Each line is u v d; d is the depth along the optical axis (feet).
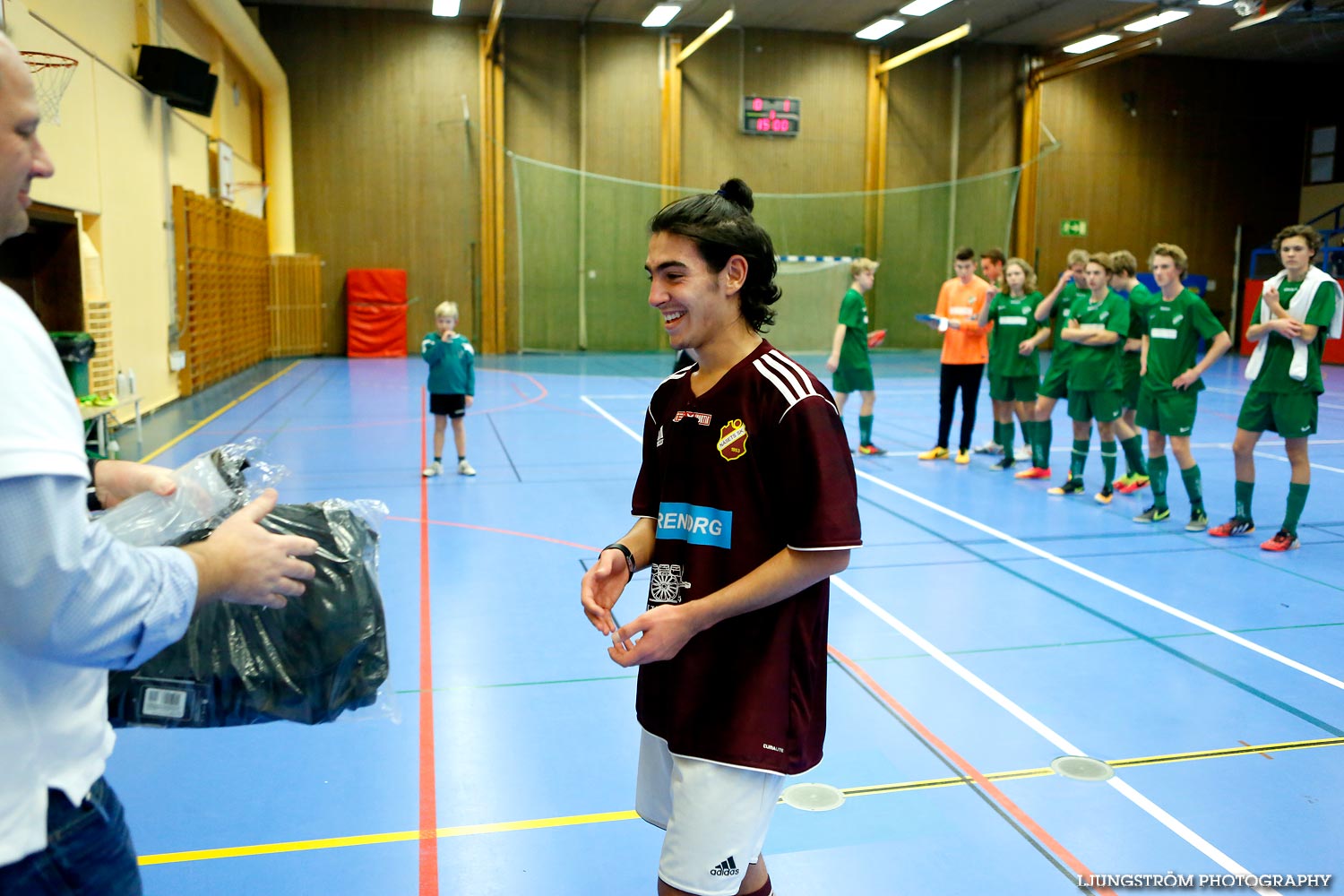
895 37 68.44
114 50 33.24
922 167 70.08
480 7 59.62
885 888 8.19
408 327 63.31
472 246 63.52
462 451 25.52
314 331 61.98
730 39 65.87
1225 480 25.82
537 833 8.96
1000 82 70.28
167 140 39.29
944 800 9.62
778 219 68.33
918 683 12.47
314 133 60.70
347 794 9.65
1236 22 61.11
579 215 65.16
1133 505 23.00
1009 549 18.98
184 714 4.77
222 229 47.57
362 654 4.95
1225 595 16.19
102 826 3.90
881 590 16.30
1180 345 20.24
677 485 5.85
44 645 3.33
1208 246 74.28
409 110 61.62
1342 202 71.97
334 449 28.96
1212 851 8.75
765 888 6.32
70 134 28.14
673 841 5.51
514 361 60.08
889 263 70.33
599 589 5.86
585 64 63.77
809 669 5.68
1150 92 71.87
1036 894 8.11
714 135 66.64
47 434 3.27
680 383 6.06
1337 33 63.62
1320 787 9.93
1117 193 72.43
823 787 9.86
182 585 3.69
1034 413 25.93
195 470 4.97
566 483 24.61
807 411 5.40
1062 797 9.68
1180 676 12.75
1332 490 24.67
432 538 19.26
